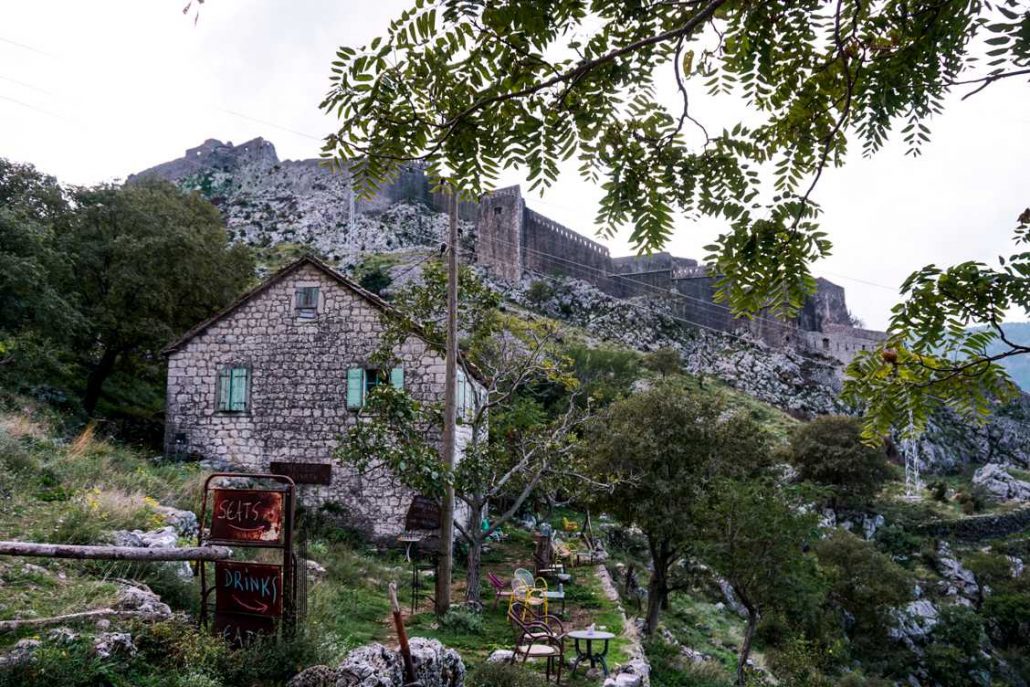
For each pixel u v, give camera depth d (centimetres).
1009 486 6450
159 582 883
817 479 5291
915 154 281
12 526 976
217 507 771
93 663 590
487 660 989
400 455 1331
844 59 263
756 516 1653
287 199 10294
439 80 253
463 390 2252
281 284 2319
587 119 269
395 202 9869
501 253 8438
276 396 2261
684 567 2781
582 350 5378
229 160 11219
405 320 1608
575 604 1605
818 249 280
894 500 5856
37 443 1606
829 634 2825
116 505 1159
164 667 654
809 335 8850
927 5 254
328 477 2158
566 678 1026
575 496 1862
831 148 291
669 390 2048
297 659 706
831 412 7869
